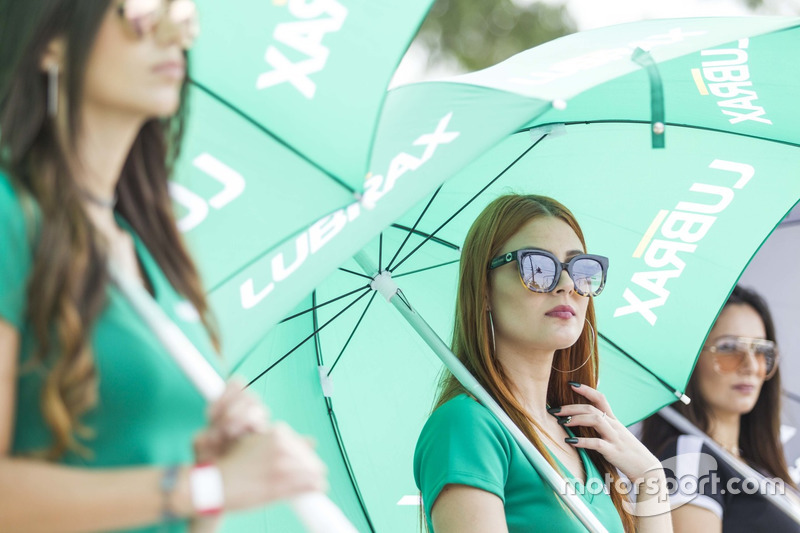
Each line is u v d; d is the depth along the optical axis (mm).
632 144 6828
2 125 3211
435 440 5426
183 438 3377
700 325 6988
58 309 3066
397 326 6734
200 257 4137
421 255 6793
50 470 2926
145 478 3002
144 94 3338
